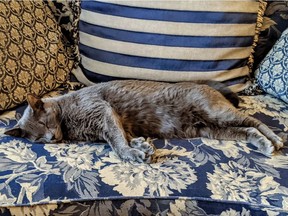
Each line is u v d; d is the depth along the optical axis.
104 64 1.55
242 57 1.58
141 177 1.14
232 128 1.37
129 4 1.50
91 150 1.27
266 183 1.14
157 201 1.10
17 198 1.07
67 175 1.14
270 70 1.56
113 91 1.43
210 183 1.14
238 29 1.53
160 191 1.11
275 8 1.67
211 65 1.53
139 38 1.51
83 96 1.41
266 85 1.57
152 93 1.43
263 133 1.34
